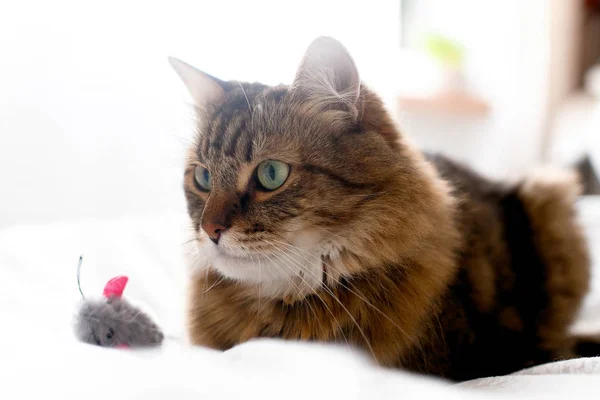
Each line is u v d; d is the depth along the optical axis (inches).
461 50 48.3
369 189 18.5
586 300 24.6
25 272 21.8
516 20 49.4
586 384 15.2
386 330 18.4
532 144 51.6
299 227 18.2
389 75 37.0
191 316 20.4
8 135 27.5
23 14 27.1
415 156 20.0
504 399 14.8
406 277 18.8
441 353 19.1
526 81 50.6
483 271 20.7
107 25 28.5
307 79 19.1
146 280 24.0
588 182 38.9
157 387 13.7
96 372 14.2
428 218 19.1
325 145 18.6
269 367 14.8
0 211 27.7
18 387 13.5
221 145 19.3
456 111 47.3
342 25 34.0
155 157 30.0
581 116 49.9
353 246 18.3
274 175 18.5
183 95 29.5
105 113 29.1
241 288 19.5
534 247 23.0
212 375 14.3
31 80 27.6
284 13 31.0
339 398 13.8
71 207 28.9
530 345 21.5
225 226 18.3
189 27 29.6
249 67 30.7
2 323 16.3
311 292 18.6
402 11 49.8
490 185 24.8
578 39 57.1
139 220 29.2
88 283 22.0
